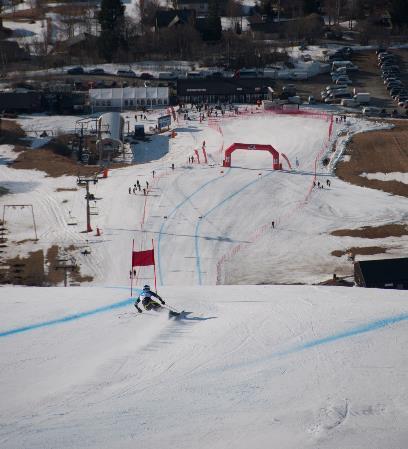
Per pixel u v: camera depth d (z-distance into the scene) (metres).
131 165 94.44
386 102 125.56
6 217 73.19
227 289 30.56
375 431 16.34
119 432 16.72
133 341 23.14
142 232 67.06
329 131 107.00
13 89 132.62
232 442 16.12
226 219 70.69
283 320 24.42
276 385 19.11
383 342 21.78
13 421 17.45
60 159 96.69
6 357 22.12
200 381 19.58
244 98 129.62
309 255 61.66
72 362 21.55
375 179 85.88
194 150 100.94
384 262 49.66
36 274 57.78
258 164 92.31
